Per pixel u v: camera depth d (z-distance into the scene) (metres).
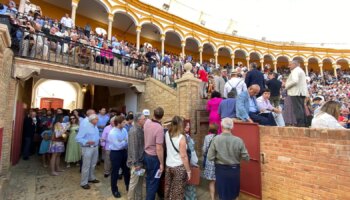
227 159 3.66
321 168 3.31
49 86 21.42
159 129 4.29
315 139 3.41
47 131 7.71
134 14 17.33
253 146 4.35
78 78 9.38
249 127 4.47
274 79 6.81
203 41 22.80
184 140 4.01
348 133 3.04
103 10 16.72
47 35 7.64
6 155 6.19
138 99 10.99
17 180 6.02
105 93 14.46
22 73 6.92
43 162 7.60
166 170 4.09
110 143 5.28
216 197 4.89
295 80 5.21
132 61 10.88
